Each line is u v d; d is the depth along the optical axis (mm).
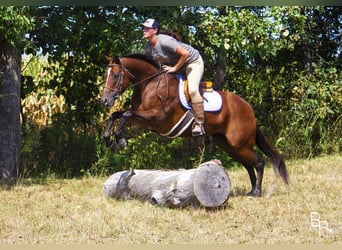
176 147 13984
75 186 11469
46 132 14000
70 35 13148
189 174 8633
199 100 9242
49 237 7332
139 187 9156
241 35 13383
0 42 12180
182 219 8117
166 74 9180
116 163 13500
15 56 12312
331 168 13375
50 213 8648
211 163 8609
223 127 9805
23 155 13453
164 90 9109
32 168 13516
